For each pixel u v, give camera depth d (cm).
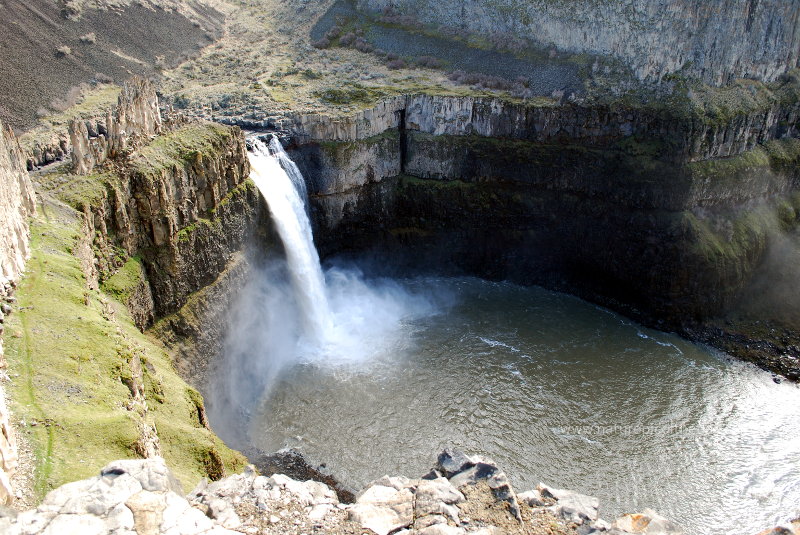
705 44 6438
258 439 4666
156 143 4553
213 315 4759
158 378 3425
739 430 4941
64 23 6888
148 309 4200
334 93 6912
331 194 6538
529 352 5816
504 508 2216
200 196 4706
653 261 6291
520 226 6894
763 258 6519
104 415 2384
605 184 6475
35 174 4050
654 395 5319
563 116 6500
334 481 4300
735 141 6397
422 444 4697
